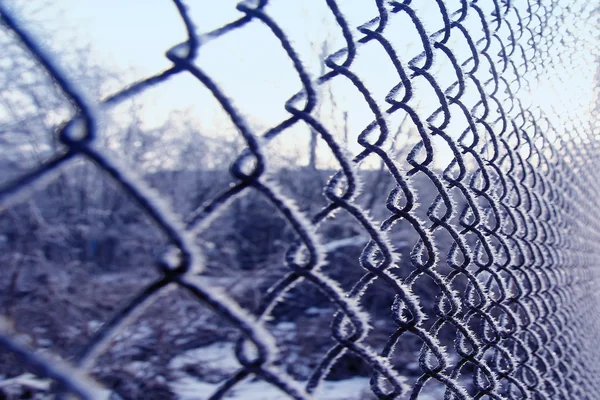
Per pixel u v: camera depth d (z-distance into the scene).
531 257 1.94
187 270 0.63
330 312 8.71
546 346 2.07
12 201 0.53
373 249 1.07
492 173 1.68
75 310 7.45
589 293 3.51
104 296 8.33
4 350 0.51
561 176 2.62
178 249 0.63
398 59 1.12
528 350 1.83
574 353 2.71
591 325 3.51
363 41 1.08
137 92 0.66
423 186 6.18
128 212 11.80
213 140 14.43
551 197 2.42
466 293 1.46
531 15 2.06
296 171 10.55
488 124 1.60
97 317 7.99
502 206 1.72
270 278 9.12
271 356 0.72
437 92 1.29
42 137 8.54
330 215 0.95
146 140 12.53
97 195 12.05
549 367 2.03
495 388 1.47
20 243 8.72
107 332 0.59
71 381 0.53
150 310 7.52
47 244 10.30
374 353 0.95
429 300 7.26
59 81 0.56
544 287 2.13
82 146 0.56
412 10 1.21
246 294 8.96
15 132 8.50
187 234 0.63
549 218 2.28
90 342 0.58
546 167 2.37
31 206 9.10
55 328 7.18
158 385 6.75
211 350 8.22
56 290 7.72
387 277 1.05
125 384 6.60
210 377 7.37
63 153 0.56
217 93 0.72
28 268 8.80
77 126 0.57
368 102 1.03
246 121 0.74
